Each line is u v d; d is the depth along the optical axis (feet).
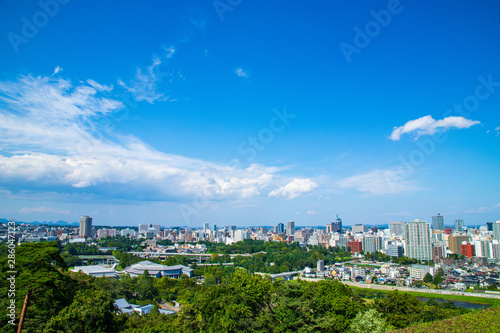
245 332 290.56
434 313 449.89
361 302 478.18
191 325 324.80
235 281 352.28
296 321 303.07
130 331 327.26
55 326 261.24
